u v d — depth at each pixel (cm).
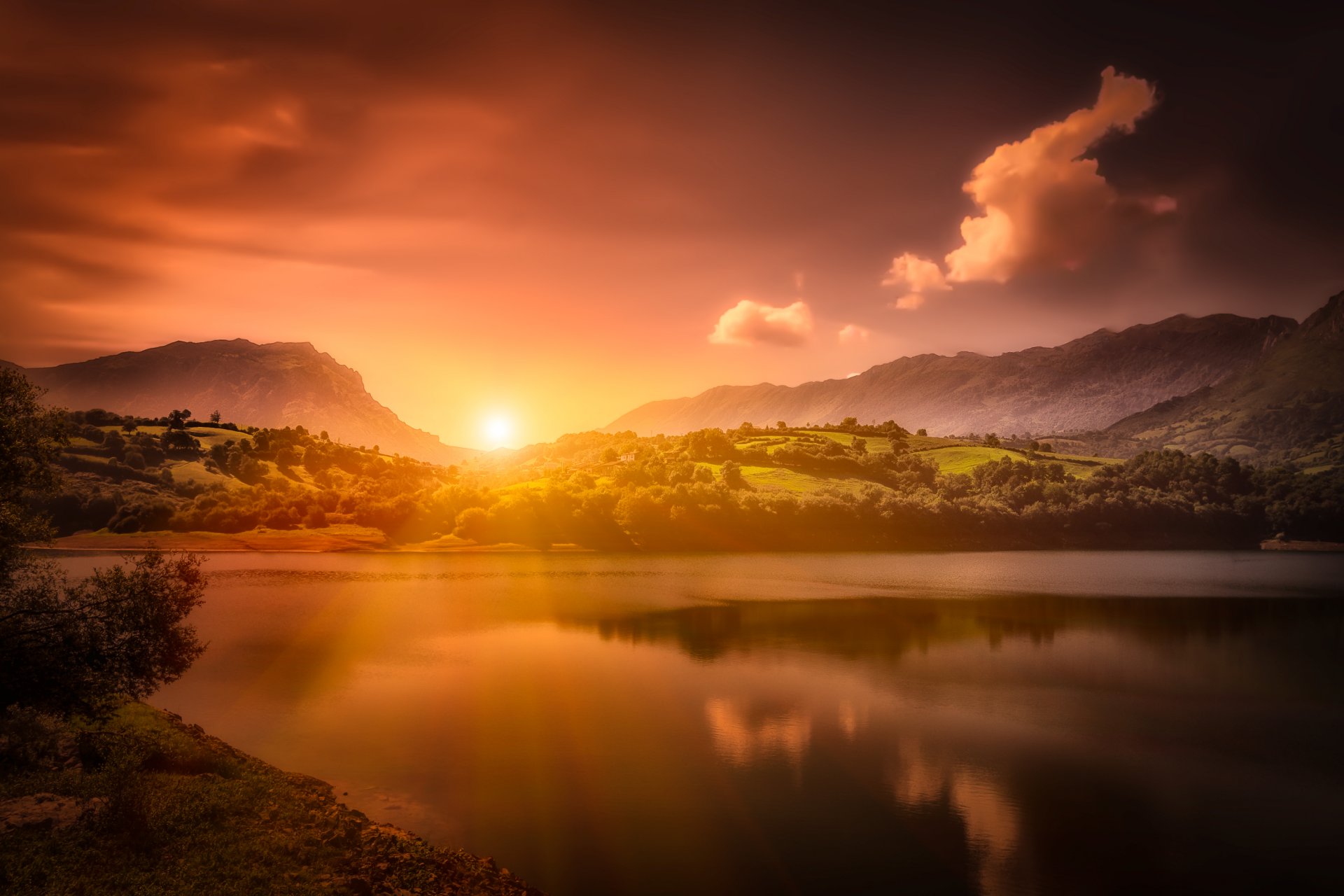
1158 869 3262
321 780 3900
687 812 3706
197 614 9925
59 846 2161
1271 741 4981
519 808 3684
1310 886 3142
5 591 3173
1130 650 7969
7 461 3136
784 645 7981
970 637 8606
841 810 3788
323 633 8531
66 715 3053
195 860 2233
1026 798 3991
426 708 5397
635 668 6819
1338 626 9581
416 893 2398
